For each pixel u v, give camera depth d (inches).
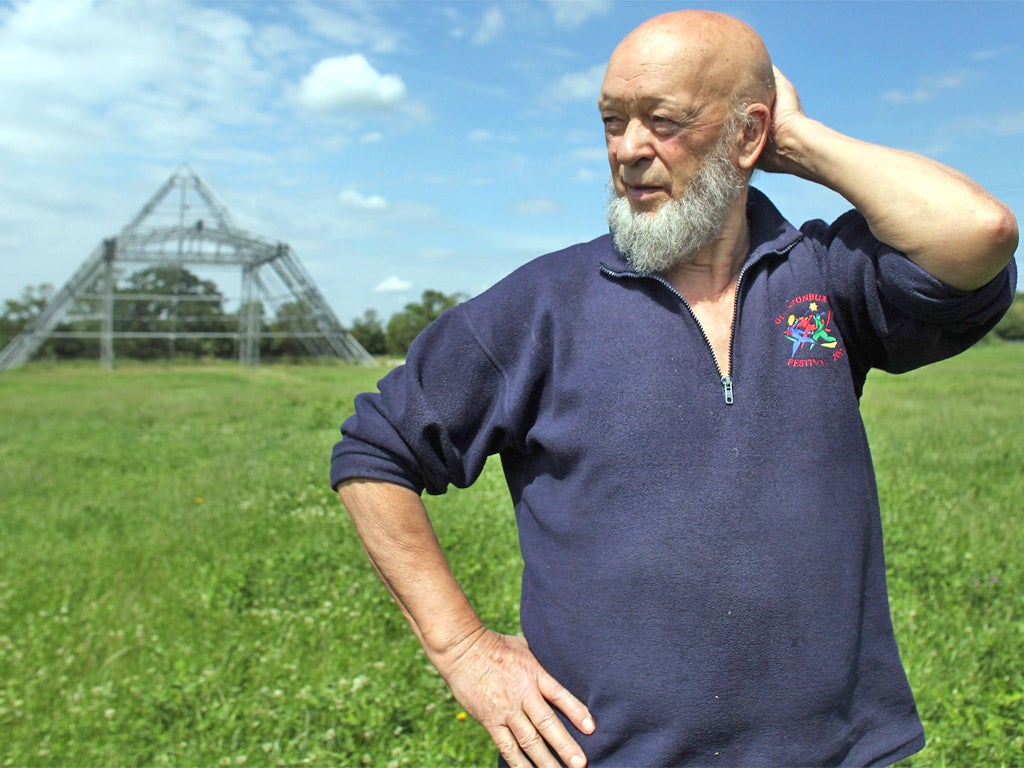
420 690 168.9
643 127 74.4
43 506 371.2
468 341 78.0
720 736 71.1
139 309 2052.2
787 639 70.9
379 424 78.5
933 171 69.6
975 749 137.4
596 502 73.4
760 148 77.8
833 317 78.7
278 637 203.5
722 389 73.2
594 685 73.3
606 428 73.2
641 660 71.4
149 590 245.6
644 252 74.8
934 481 335.6
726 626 70.6
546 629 76.5
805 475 72.9
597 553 73.1
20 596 245.1
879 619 76.5
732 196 75.8
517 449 80.0
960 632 182.1
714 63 73.7
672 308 75.1
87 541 305.6
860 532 74.9
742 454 72.0
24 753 153.9
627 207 76.4
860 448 76.9
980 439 437.7
